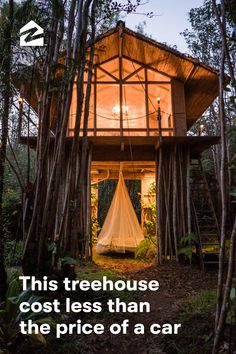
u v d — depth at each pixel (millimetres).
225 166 1836
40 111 3580
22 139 5840
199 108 9219
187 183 6766
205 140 6520
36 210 3443
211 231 6902
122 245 7809
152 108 7621
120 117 7324
